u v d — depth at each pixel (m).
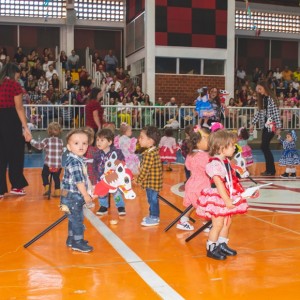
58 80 19.39
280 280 3.37
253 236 4.67
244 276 3.46
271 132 9.62
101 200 5.75
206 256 3.98
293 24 25.62
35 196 7.09
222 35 19.86
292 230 4.93
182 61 19.59
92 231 4.89
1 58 20.22
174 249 4.20
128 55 22.34
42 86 18.95
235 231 4.88
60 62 20.80
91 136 4.59
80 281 3.34
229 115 17.38
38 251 4.12
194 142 4.80
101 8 23.08
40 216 5.62
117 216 5.66
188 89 19.66
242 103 19.66
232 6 19.91
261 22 25.09
